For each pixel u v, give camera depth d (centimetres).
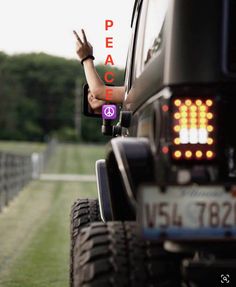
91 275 898
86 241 939
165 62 909
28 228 4059
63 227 4125
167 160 865
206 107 879
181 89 890
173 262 915
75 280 949
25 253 2950
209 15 902
